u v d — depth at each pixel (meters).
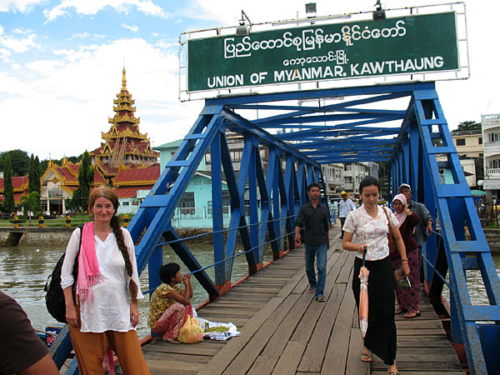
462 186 4.30
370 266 3.34
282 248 10.36
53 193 50.69
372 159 16.72
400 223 4.76
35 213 43.06
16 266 22.48
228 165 6.98
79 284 2.55
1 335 1.41
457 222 4.25
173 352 3.92
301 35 6.49
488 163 34.75
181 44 6.91
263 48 6.60
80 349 2.61
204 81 6.76
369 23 6.29
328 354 3.71
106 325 2.60
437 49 6.09
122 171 42.25
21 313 1.47
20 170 81.62
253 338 4.16
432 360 3.54
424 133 5.25
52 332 6.95
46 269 21.03
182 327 4.17
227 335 4.24
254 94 6.64
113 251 2.65
